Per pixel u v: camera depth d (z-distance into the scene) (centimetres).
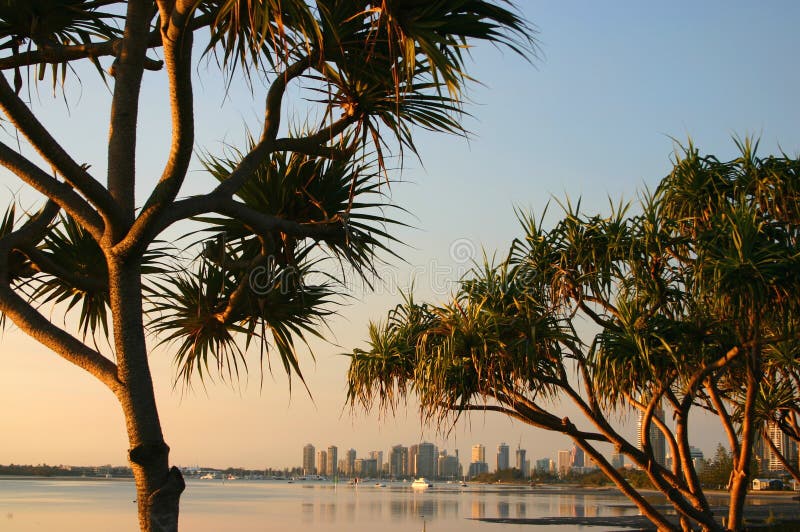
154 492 377
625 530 3675
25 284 546
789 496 6912
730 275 741
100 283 514
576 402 855
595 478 18488
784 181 842
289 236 592
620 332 828
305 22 431
